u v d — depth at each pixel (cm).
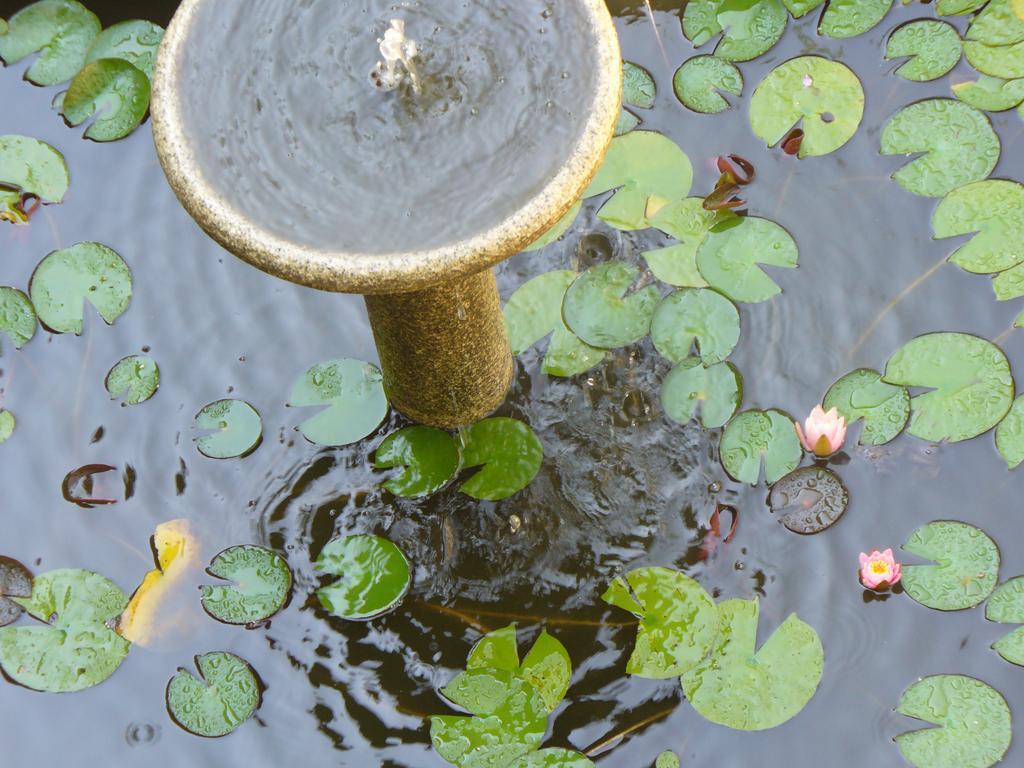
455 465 345
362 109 313
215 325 357
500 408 349
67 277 359
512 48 315
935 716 326
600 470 344
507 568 339
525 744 327
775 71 366
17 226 366
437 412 344
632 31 377
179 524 343
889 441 341
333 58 316
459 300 327
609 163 362
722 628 332
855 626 332
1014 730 325
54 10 381
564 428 347
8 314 357
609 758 327
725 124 367
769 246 354
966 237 354
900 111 363
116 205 367
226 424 349
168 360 355
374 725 331
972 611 332
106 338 357
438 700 331
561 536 340
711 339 348
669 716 329
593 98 310
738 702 328
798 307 352
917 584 333
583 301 353
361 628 336
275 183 310
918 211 357
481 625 336
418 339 331
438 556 340
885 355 348
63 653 335
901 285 353
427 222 307
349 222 308
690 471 343
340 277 305
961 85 364
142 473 347
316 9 318
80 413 352
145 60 376
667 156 361
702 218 357
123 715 333
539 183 308
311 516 344
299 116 314
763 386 347
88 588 339
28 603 339
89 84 374
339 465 346
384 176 311
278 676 334
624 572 338
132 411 352
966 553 334
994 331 348
